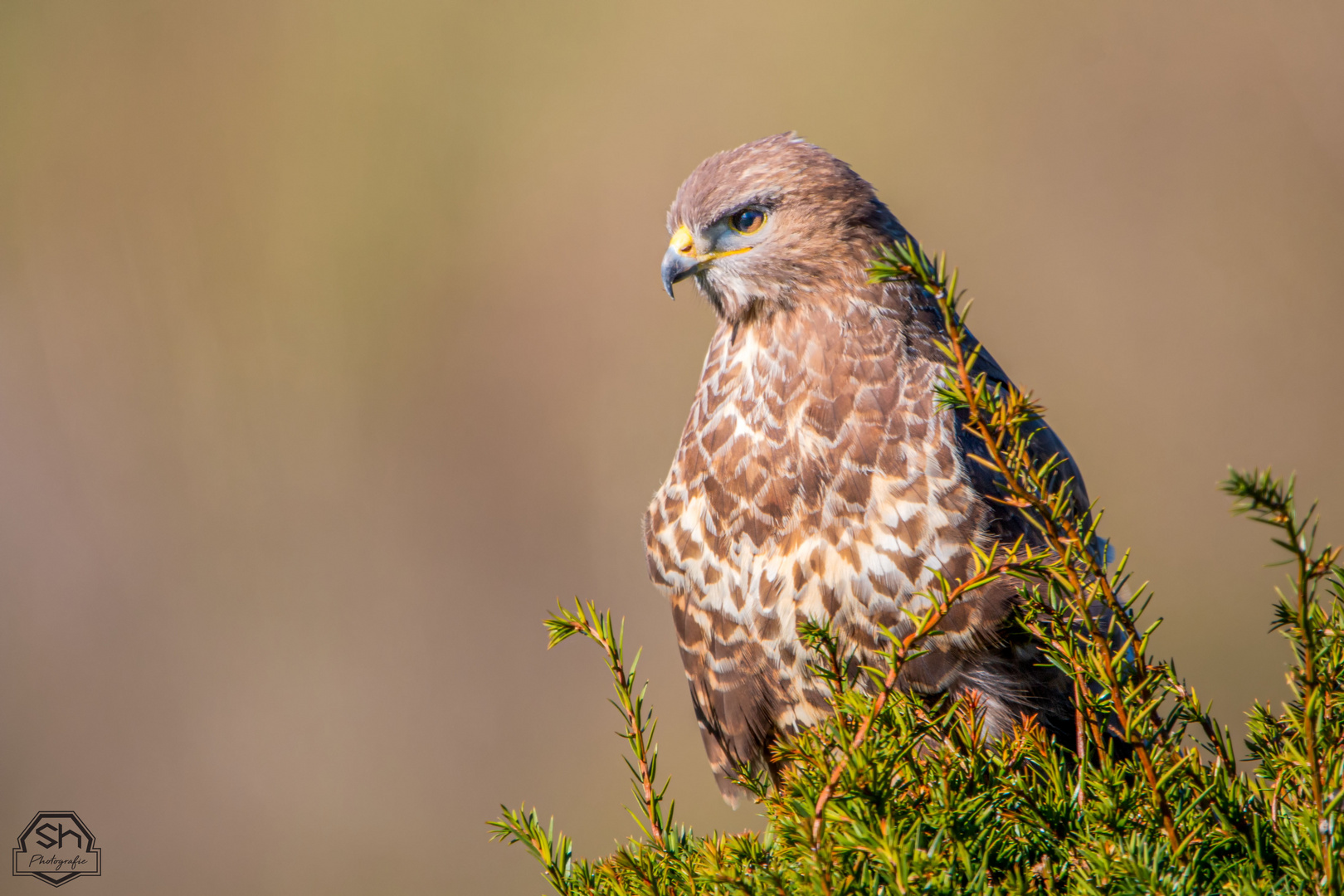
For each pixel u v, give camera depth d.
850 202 7.50
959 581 7.45
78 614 12.71
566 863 7.34
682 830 7.36
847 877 7.29
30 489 13.02
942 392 7.32
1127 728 7.30
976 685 7.45
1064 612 7.33
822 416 7.47
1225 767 7.32
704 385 7.52
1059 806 7.32
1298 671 7.32
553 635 7.35
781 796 7.34
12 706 12.38
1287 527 7.27
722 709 7.51
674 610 7.52
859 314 7.48
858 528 7.46
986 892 7.29
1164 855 7.30
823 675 7.34
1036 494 7.33
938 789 7.31
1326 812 7.28
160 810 12.09
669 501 7.51
